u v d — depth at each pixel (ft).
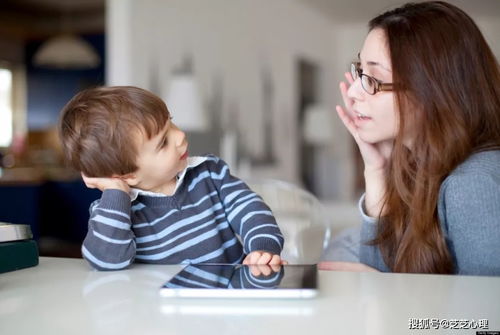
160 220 3.26
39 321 1.80
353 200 25.18
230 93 17.80
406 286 2.25
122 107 2.88
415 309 1.91
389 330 1.69
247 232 3.26
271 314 1.86
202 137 15.93
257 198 3.52
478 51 3.60
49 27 28.60
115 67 13.43
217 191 3.55
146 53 13.91
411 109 3.59
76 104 3.01
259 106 19.84
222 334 1.65
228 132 17.52
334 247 5.39
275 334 1.65
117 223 2.76
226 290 2.04
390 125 3.76
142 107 2.89
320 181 25.63
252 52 19.42
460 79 3.52
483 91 3.59
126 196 2.90
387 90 3.68
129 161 2.90
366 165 4.27
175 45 15.10
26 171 19.94
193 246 3.29
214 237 3.34
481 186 3.23
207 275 2.35
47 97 29.35
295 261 5.23
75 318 1.83
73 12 26.99
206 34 16.62
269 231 3.21
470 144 3.53
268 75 20.61
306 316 1.83
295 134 23.21
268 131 20.49
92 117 2.89
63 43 21.22
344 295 2.10
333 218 11.27
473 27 3.66
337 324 1.75
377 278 2.42
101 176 2.99
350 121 4.40
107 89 3.04
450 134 3.50
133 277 2.52
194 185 3.48
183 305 1.98
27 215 16.92
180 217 3.31
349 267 3.73
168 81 14.85
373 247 4.04
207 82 16.57
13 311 1.93
